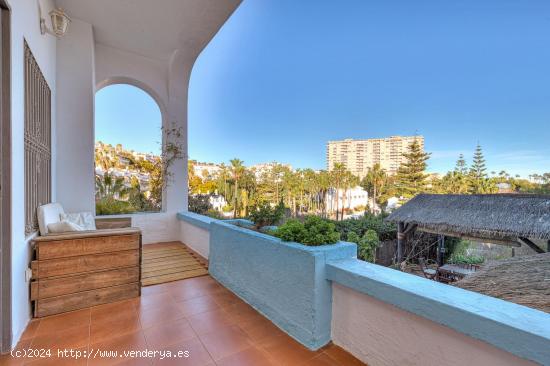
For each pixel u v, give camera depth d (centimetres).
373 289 155
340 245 204
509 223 556
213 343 195
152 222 528
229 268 301
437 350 130
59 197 400
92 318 232
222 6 394
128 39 475
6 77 187
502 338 100
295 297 202
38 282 232
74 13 402
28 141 243
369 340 166
